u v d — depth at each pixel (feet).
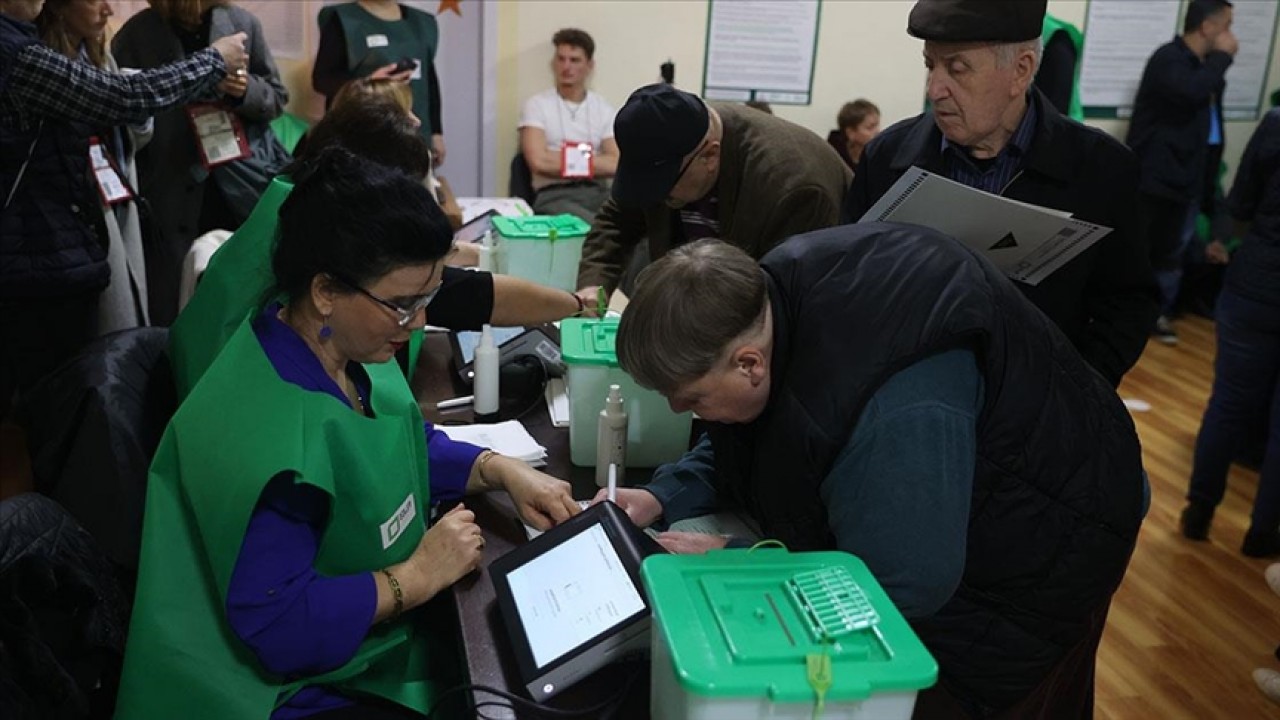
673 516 4.82
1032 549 4.04
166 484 4.00
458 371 6.64
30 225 7.80
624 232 8.21
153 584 3.90
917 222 4.98
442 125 15.08
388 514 4.20
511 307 6.35
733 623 2.98
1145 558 9.92
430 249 3.95
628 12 15.06
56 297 8.12
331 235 3.89
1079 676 4.76
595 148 14.73
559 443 5.75
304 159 5.62
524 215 9.34
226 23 11.09
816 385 3.60
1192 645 8.57
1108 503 4.16
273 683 4.02
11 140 7.52
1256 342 9.36
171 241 11.08
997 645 4.28
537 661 3.67
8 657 3.58
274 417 3.87
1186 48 15.58
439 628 4.83
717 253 3.61
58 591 3.92
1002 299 3.83
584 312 6.75
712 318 3.46
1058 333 4.17
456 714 4.38
